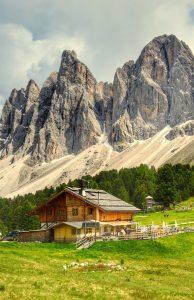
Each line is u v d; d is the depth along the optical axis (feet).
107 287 121.90
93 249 222.48
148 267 177.58
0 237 385.70
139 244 229.86
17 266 149.79
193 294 124.06
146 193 613.52
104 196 329.52
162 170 593.01
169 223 386.93
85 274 146.51
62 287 115.44
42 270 147.13
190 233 270.05
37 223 501.15
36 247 227.40
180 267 182.60
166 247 231.09
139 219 447.83
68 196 302.86
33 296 99.45
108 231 299.17
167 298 114.73
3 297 96.02
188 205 535.19
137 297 113.50
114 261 190.80
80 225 264.72
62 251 217.97
